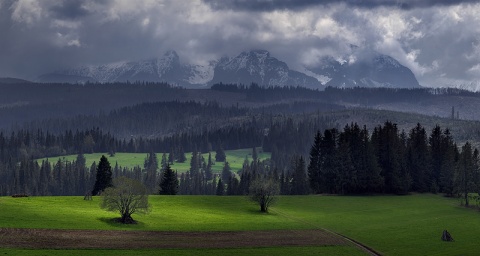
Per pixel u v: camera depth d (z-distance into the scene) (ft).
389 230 569.64
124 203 531.09
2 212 515.50
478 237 538.47
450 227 592.19
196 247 456.04
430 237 534.78
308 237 520.83
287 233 536.01
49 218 510.99
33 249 405.59
